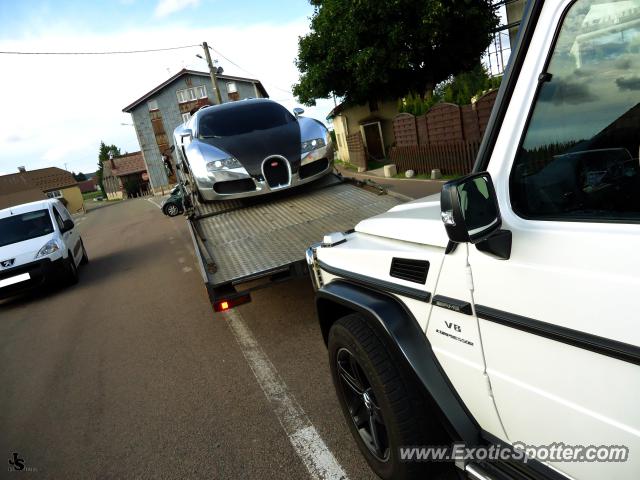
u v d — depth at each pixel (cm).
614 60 127
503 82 145
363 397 234
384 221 229
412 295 190
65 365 511
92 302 766
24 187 5797
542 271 134
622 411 121
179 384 411
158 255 1095
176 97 4706
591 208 129
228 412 350
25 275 827
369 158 2403
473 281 159
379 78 1911
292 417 328
